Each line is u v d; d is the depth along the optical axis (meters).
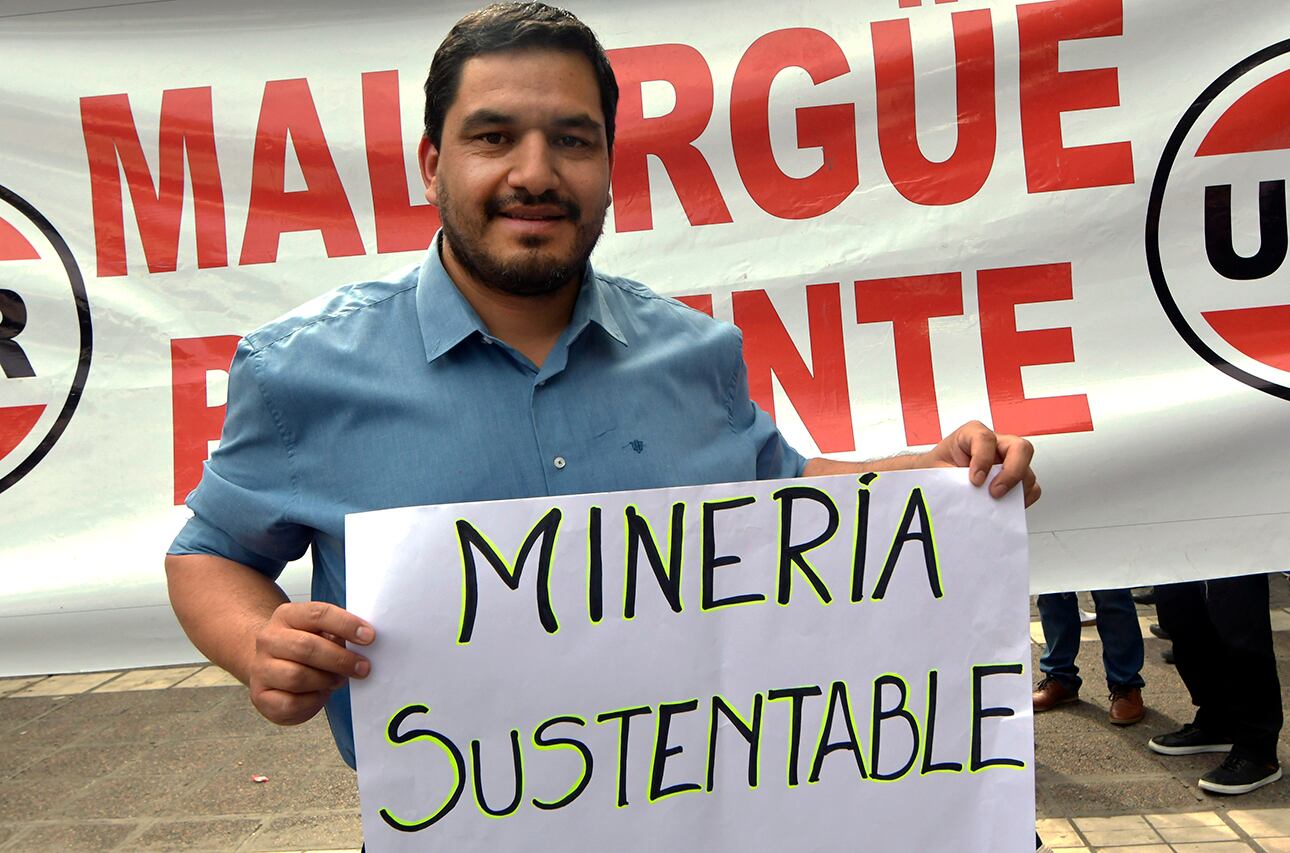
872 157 2.43
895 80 2.42
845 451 2.44
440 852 1.14
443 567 1.15
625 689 1.18
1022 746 1.23
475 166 1.18
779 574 1.22
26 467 2.39
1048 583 2.39
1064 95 2.39
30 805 3.75
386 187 2.44
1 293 2.39
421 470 1.22
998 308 2.42
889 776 1.22
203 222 2.42
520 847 1.16
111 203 2.40
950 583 1.24
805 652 1.22
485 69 1.18
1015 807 1.23
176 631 2.38
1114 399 2.38
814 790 1.21
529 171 1.15
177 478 2.40
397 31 2.42
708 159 2.45
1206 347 2.38
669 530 1.20
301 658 1.05
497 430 1.24
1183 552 2.36
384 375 1.24
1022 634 1.25
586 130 1.20
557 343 1.28
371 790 1.13
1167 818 3.10
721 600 1.21
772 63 2.43
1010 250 2.41
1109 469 2.38
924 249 2.43
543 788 1.16
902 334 2.44
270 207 2.43
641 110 2.44
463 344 1.26
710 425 1.41
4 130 2.39
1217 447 2.36
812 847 1.21
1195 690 3.51
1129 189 2.38
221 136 2.42
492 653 1.16
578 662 1.17
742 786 1.20
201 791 3.79
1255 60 2.34
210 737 4.37
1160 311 2.38
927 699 1.23
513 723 1.16
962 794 1.23
